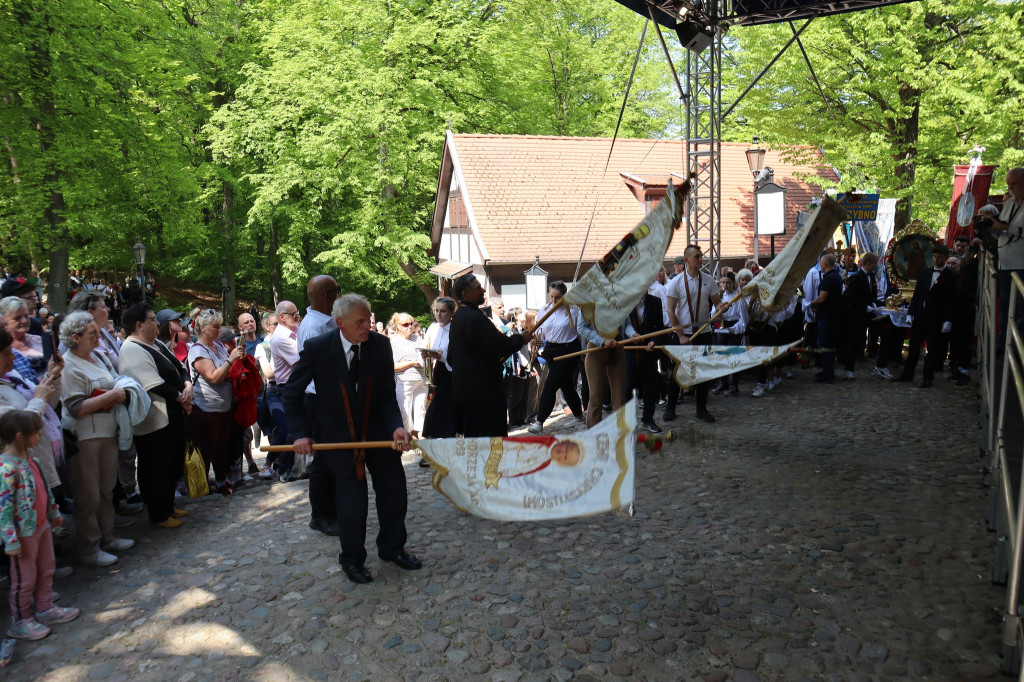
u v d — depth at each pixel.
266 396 8.00
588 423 8.27
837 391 10.42
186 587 5.13
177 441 6.43
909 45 16.17
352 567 5.11
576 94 32.28
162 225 28.14
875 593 4.66
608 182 23.44
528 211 22.20
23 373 5.89
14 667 4.19
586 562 5.27
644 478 7.10
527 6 27.08
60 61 19.92
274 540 5.95
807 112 18.25
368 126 23.81
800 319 11.55
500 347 6.33
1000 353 6.63
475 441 4.34
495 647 4.21
